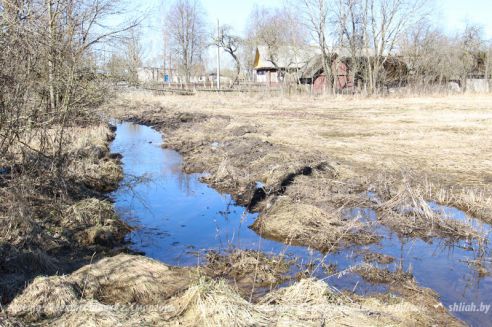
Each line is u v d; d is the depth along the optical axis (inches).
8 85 332.5
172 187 506.9
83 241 334.3
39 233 316.2
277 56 2257.6
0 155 353.1
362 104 1489.9
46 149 434.0
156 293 247.9
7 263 269.1
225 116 1088.8
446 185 459.8
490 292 265.1
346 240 340.5
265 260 302.5
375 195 434.3
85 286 245.4
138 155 697.6
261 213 395.9
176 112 1213.7
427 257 314.2
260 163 566.3
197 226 384.2
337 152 636.1
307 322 201.2
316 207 377.1
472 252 321.1
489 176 493.7
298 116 1127.0
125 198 461.7
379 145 691.4
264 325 198.7
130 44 712.4
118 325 197.0
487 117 1050.7
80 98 435.2
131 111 1316.4
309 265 295.4
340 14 1843.0
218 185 506.9
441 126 907.4
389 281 273.7
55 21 410.3
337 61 1946.4
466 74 2186.3
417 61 2006.6
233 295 216.4
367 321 208.2
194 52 2856.8
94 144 661.3
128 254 301.7
